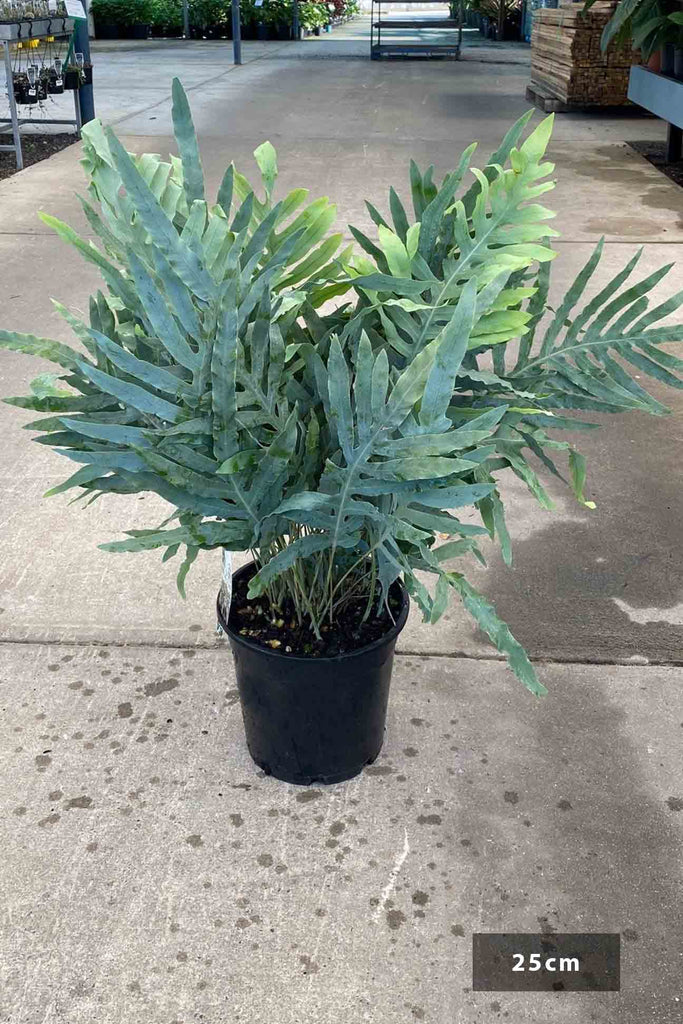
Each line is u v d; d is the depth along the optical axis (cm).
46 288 518
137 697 242
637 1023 171
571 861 200
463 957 181
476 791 217
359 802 214
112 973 178
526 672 171
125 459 159
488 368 431
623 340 191
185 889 193
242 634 200
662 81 792
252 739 215
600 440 377
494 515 193
